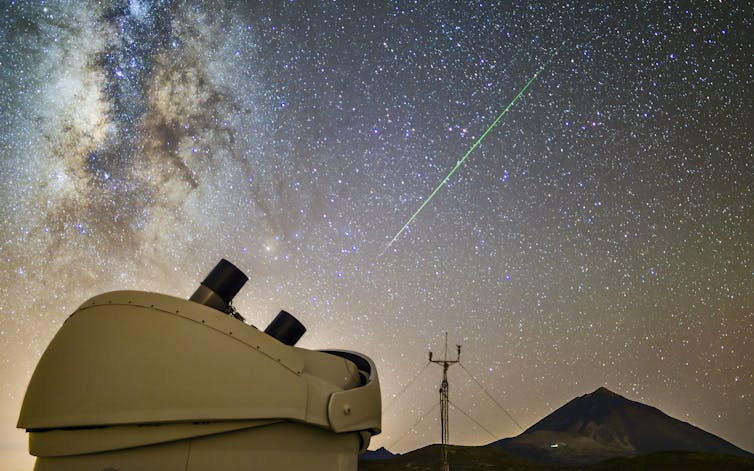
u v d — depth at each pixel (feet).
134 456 14.23
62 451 14.23
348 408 16.30
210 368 14.79
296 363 16.03
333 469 15.96
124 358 14.57
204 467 14.43
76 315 15.81
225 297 17.34
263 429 15.21
